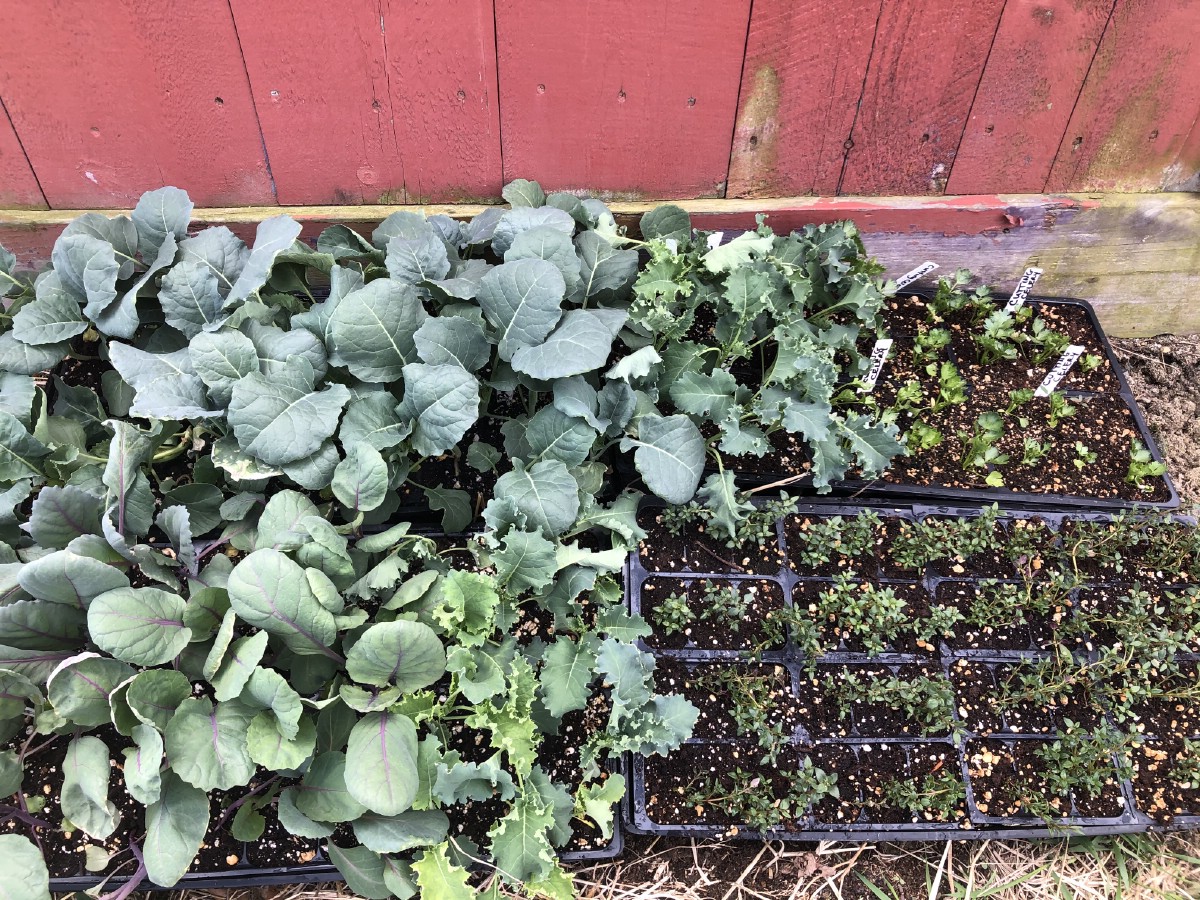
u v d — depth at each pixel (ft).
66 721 2.18
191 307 2.56
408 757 2.05
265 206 3.06
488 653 2.25
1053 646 2.58
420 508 2.64
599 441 2.66
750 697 2.38
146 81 2.72
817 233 2.98
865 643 2.48
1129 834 2.44
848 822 2.32
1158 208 3.15
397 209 3.05
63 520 2.22
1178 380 3.35
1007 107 2.94
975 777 2.40
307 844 2.26
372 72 2.75
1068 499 2.80
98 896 2.13
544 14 2.65
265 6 2.59
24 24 2.56
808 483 2.77
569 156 3.00
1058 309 3.29
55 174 2.91
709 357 2.96
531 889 2.08
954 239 3.23
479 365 2.52
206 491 2.49
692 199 3.14
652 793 2.32
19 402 2.44
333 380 2.56
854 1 2.65
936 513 2.75
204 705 2.09
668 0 2.63
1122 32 2.76
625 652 2.23
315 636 2.13
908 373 3.05
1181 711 2.54
